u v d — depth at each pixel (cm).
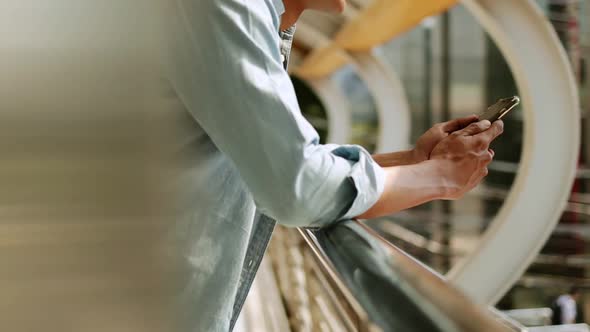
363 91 2894
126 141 83
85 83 82
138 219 84
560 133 536
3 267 82
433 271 71
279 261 360
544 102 531
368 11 744
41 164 82
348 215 87
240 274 100
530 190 560
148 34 80
